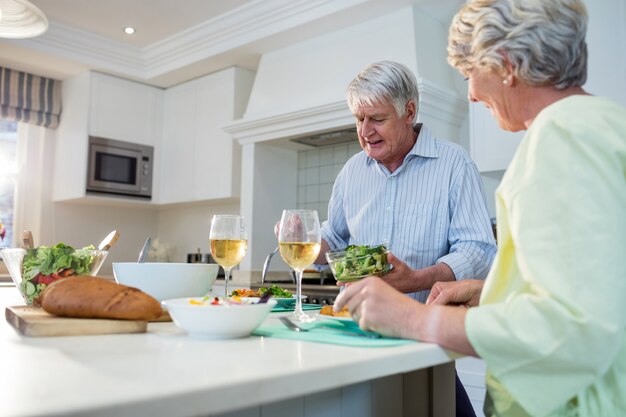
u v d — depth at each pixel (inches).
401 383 49.9
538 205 28.0
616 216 27.1
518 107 35.2
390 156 66.1
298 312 41.7
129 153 174.9
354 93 63.9
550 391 27.1
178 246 192.1
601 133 28.5
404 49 120.1
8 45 145.6
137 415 17.9
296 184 163.3
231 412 35.8
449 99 120.4
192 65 160.9
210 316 30.7
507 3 32.8
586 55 33.7
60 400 17.6
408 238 66.6
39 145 178.4
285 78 143.3
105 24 151.3
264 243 152.0
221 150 162.4
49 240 175.9
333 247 75.4
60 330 32.3
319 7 126.6
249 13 138.8
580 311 25.9
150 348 28.2
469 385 104.7
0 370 22.4
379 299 31.3
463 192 64.4
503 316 27.8
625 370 30.0
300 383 22.6
